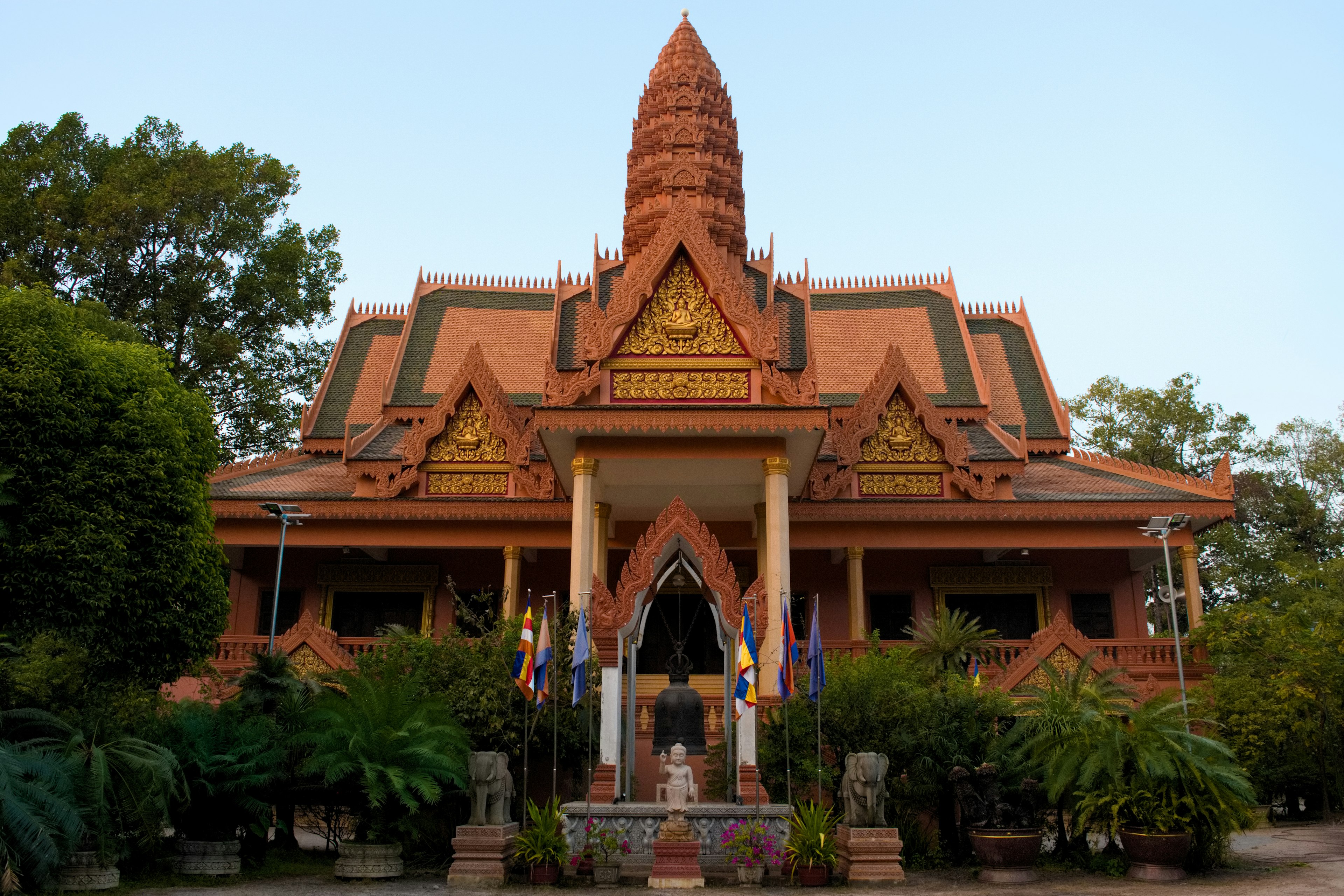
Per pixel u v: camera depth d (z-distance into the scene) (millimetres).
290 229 41625
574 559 21500
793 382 24734
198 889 13594
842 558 30391
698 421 21578
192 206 37625
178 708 16734
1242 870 15195
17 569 16516
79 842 12930
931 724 16688
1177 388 48312
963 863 15961
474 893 13539
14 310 17891
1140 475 30469
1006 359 36969
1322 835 19891
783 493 21797
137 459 18094
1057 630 24109
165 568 18109
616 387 22250
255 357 41344
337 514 27906
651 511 28188
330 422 34562
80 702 15734
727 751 17078
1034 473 31766
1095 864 15359
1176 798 14719
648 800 18500
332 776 14383
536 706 15664
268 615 30438
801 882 14031
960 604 30859
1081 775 15078
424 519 28094
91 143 38750
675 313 22672
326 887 14008
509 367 36156
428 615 30375
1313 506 44656
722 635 17422
